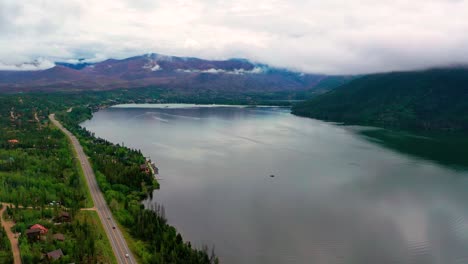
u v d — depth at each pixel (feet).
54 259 508.53
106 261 526.57
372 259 620.49
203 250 593.83
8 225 620.49
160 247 567.18
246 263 590.55
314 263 600.80
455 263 616.80
